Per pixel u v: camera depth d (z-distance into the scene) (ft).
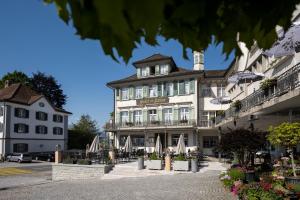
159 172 68.49
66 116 177.47
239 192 35.29
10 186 61.11
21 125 147.95
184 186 47.98
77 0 3.59
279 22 5.05
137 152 104.73
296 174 35.29
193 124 122.42
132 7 2.86
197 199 37.68
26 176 83.66
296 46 34.09
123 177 67.26
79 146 191.21
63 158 80.38
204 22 4.29
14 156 130.62
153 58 136.36
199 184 49.34
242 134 46.57
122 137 138.41
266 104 47.88
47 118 163.63
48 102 165.07
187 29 4.79
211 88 126.82
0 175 86.28
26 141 150.30
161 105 131.23
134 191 45.70
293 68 39.17
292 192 28.32
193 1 3.64
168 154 72.74
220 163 87.76
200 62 134.62
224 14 4.57
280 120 63.00
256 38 5.28
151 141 131.75
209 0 4.13
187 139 124.98
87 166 71.56
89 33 4.06
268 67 66.49
